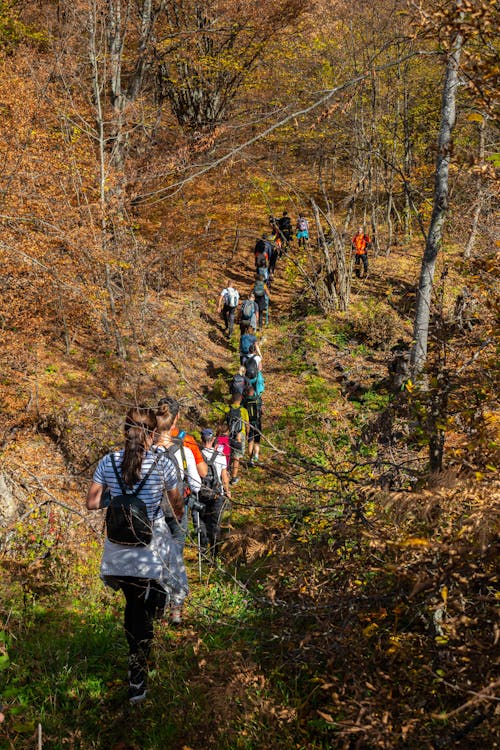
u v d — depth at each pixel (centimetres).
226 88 2261
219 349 1714
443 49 331
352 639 304
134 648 408
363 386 1448
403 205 2375
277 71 2211
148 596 407
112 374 1193
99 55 1526
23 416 981
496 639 241
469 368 347
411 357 736
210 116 2322
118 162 1505
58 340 1329
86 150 1384
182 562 439
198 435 1087
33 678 434
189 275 1952
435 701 286
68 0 1398
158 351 1428
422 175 705
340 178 2759
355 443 495
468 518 268
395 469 391
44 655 462
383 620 317
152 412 433
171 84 2384
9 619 527
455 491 286
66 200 1200
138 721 383
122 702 409
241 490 823
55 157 1267
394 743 256
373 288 2039
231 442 618
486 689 224
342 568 341
